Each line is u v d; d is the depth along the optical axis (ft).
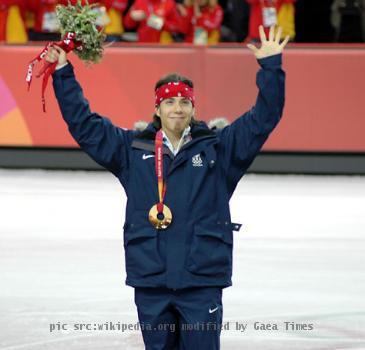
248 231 116.78
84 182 148.87
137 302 57.36
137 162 57.21
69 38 57.77
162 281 55.98
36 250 107.45
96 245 110.01
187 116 57.21
